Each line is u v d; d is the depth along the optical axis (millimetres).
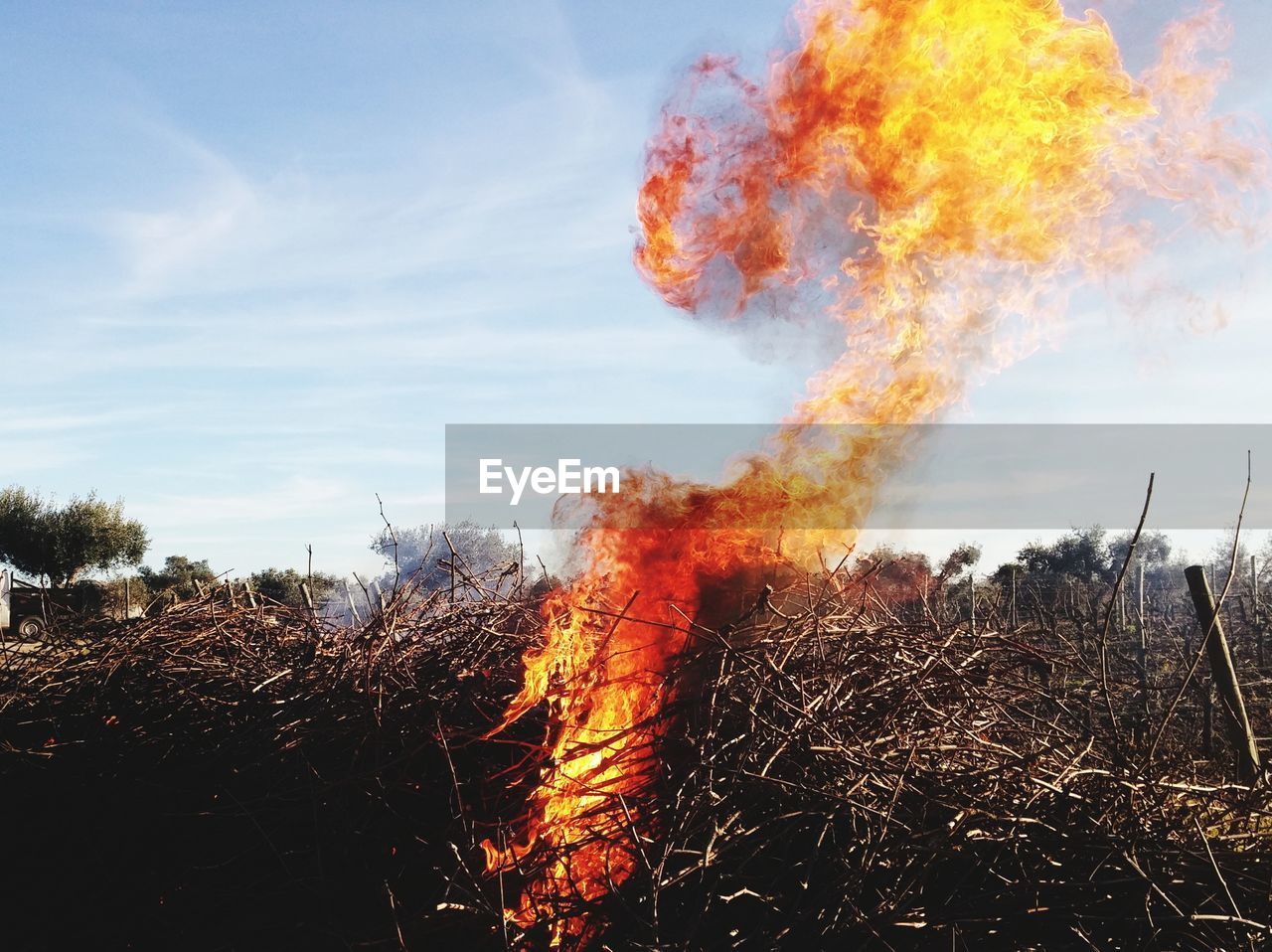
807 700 3625
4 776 3814
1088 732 4195
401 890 3309
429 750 3721
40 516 27422
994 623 5203
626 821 3232
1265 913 3199
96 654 4602
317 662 4363
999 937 3064
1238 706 5371
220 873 3480
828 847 3207
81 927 3492
